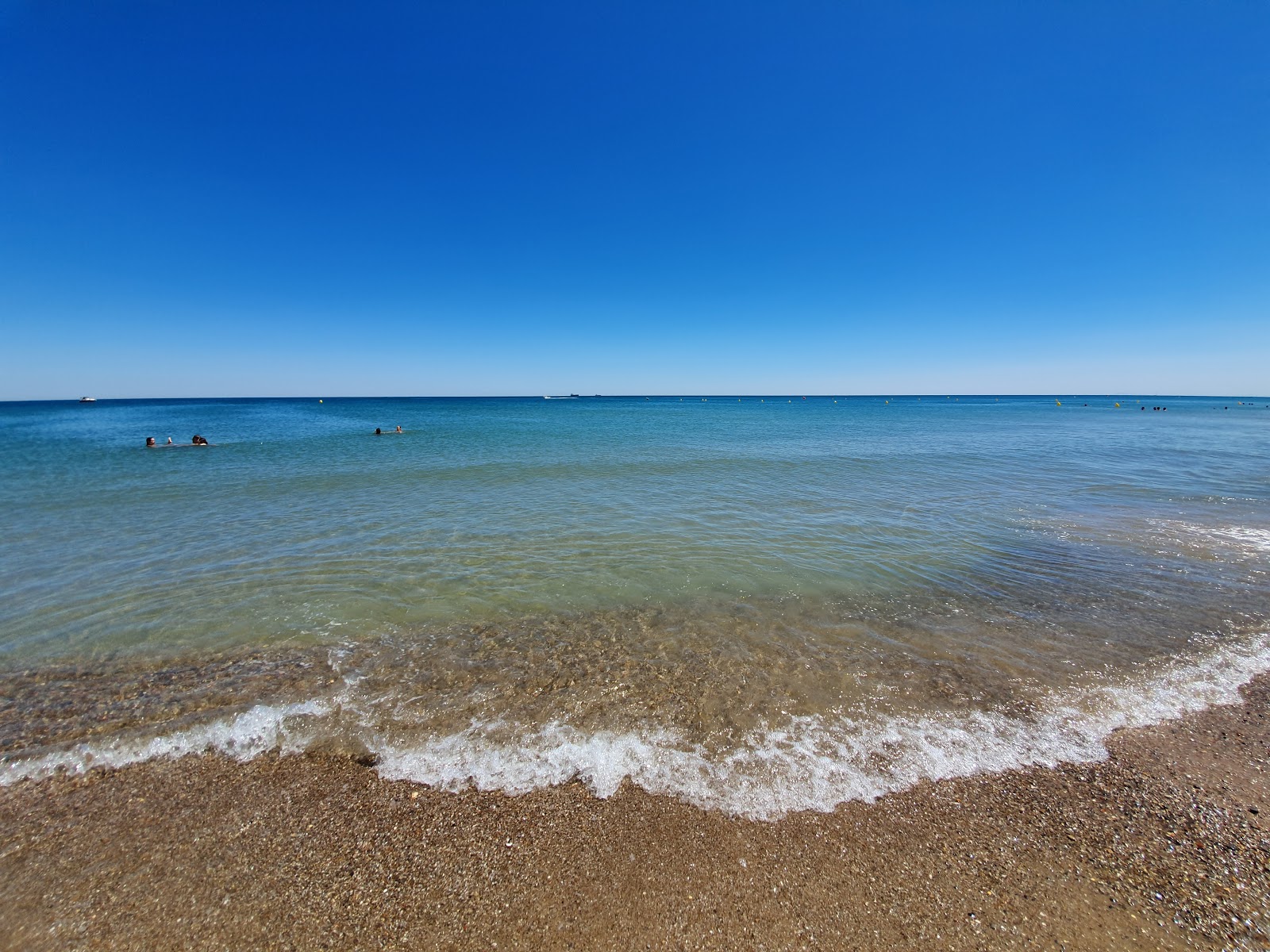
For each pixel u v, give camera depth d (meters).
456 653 5.89
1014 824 3.49
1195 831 3.42
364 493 14.62
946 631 6.33
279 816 3.58
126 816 3.59
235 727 4.56
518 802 3.69
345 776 3.97
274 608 7.10
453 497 14.20
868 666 5.53
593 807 3.65
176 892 3.06
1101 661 5.59
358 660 5.75
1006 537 10.24
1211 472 18.20
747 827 3.47
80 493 14.67
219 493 14.70
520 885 3.09
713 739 4.35
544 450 25.98
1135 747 4.25
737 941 2.80
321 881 3.12
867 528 10.98
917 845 3.34
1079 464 20.42
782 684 5.19
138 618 6.80
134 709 4.83
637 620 6.71
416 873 3.16
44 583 7.98
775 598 7.39
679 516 11.98
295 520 11.66
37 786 3.87
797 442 30.25
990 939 2.78
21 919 2.90
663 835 3.41
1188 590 7.50
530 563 8.86
